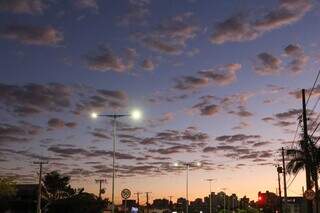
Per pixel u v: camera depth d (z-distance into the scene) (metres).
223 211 128.50
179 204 146.00
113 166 42.47
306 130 40.25
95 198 91.94
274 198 96.94
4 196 76.25
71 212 83.56
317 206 40.34
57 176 83.44
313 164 39.50
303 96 40.66
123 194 36.53
